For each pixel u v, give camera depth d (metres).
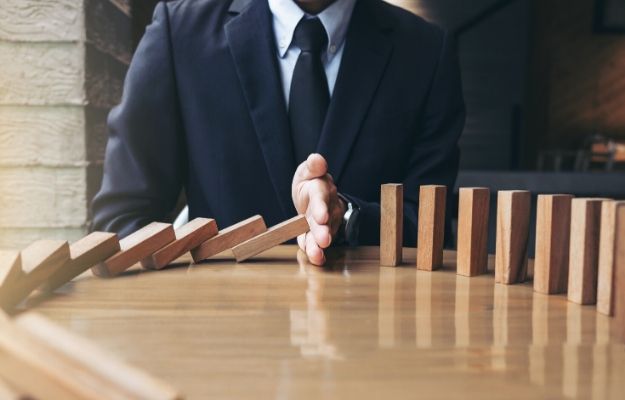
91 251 0.80
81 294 0.74
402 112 1.50
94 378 0.31
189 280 0.83
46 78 1.63
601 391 0.44
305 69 1.44
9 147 1.64
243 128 1.46
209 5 1.55
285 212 1.44
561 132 6.11
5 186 1.65
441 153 1.53
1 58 1.61
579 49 6.05
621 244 0.64
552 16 5.98
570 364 0.50
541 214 0.79
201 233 0.94
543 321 0.64
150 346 0.53
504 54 6.14
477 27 6.06
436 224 0.92
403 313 0.66
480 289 0.80
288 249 1.10
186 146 1.53
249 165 1.47
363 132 1.47
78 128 1.65
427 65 1.54
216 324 0.61
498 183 2.53
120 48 1.95
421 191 0.93
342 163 1.44
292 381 0.45
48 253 0.72
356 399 0.41
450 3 5.86
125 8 2.01
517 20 6.09
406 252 1.08
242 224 0.97
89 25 1.66
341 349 0.53
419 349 0.53
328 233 0.92
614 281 0.67
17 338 0.33
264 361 0.49
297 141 1.45
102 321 0.62
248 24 1.48
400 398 0.42
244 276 0.86
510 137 6.25
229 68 1.47
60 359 0.32
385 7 1.60
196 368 0.47
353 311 0.67
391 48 1.51
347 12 1.46
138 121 1.44
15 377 0.32
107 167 1.44
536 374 0.47
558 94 6.07
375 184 1.47
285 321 0.62
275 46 1.48
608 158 5.06
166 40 1.49
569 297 0.75
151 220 1.44
